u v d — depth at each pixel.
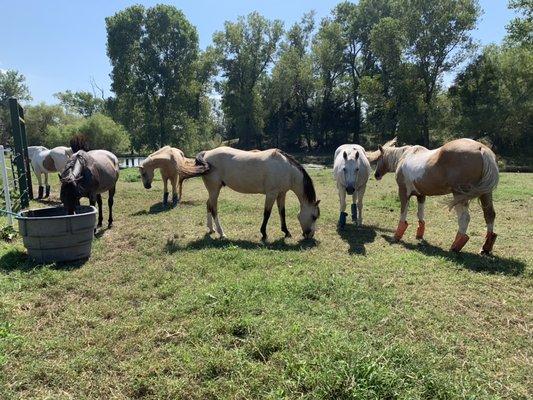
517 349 3.90
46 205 11.99
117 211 11.02
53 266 6.18
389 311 4.57
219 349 3.80
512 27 25.80
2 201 11.31
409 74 36.09
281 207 8.12
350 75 47.84
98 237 8.14
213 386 3.33
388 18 35.88
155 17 42.47
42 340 4.07
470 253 6.90
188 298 4.91
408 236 8.27
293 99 50.56
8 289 5.28
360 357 3.42
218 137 55.31
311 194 7.76
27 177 12.67
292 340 3.89
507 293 5.14
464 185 6.39
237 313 4.49
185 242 7.61
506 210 10.72
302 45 48.56
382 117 39.94
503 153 35.66
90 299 5.16
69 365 3.65
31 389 3.38
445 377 3.31
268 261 6.38
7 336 4.06
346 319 4.38
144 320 4.44
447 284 5.42
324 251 7.06
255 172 7.69
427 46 35.12
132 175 19.62
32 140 49.66
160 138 44.66
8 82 64.38
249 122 46.03
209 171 7.95
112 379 3.51
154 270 6.06
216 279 5.63
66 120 51.16
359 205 9.06
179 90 44.69
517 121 33.56
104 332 4.22
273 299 4.82
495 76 35.12
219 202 11.77
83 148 8.27
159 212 10.77
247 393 3.24
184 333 4.13
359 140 49.31
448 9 33.97
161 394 3.26
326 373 3.24
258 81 47.59
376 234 8.41
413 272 5.88
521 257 6.68
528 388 3.34
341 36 44.91
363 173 8.62
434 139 39.34
